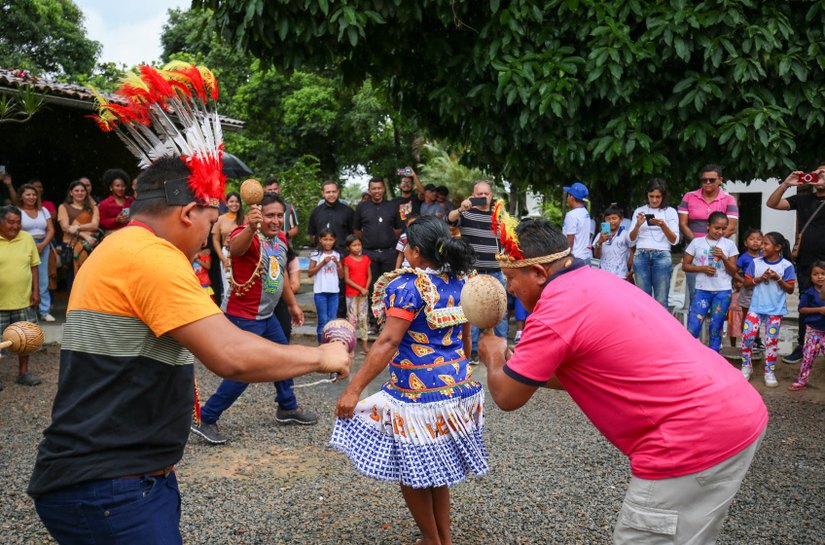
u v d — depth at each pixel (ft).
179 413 7.00
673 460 7.50
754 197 59.31
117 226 31.73
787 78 23.50
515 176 28.37
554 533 12.12
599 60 23.15
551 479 14.57
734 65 23.22
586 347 7.74
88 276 6.75
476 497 13.66
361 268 27.86
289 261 19.85
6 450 16.63
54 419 6.69
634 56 23.67
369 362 10.49
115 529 6.58
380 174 84.58
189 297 6.54
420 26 27.35
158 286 6.50
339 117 85.10
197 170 7.11
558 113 23.30
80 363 6.64
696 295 24.11
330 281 26.81
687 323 26.21
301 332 30.89
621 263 26.21
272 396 21.47
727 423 7.45
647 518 7.68
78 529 6.65
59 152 44.55
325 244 26.84
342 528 12.30
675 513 7.60
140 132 7.55
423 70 28.86
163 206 7.05
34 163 43.86
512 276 8.63
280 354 6.71
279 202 17.01
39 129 42.80
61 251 36.58
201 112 7.54
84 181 32.12
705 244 23.65
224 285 27.63
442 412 10.62
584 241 26.73
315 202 62.03
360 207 31.01
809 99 23.75
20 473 15.01
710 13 23.08
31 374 23.54
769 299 22.62
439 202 30.86
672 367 7.58
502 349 8.75
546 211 66.85
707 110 24.66
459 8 24.93
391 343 10.46
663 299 24.59
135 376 6.64
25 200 30.71
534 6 24.20
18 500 13.47
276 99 85.15
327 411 19.81
